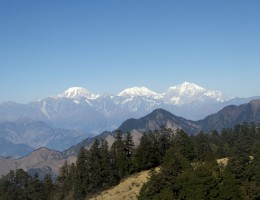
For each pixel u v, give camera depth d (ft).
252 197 286.25
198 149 431.43
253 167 305.12
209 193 281.95
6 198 464.65
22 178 495.00
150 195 301.02
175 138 451.53
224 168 312.71
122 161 418.72
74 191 424.87
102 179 402.93
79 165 426.10
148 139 437.99
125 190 367.25
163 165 322.34
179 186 292.81
